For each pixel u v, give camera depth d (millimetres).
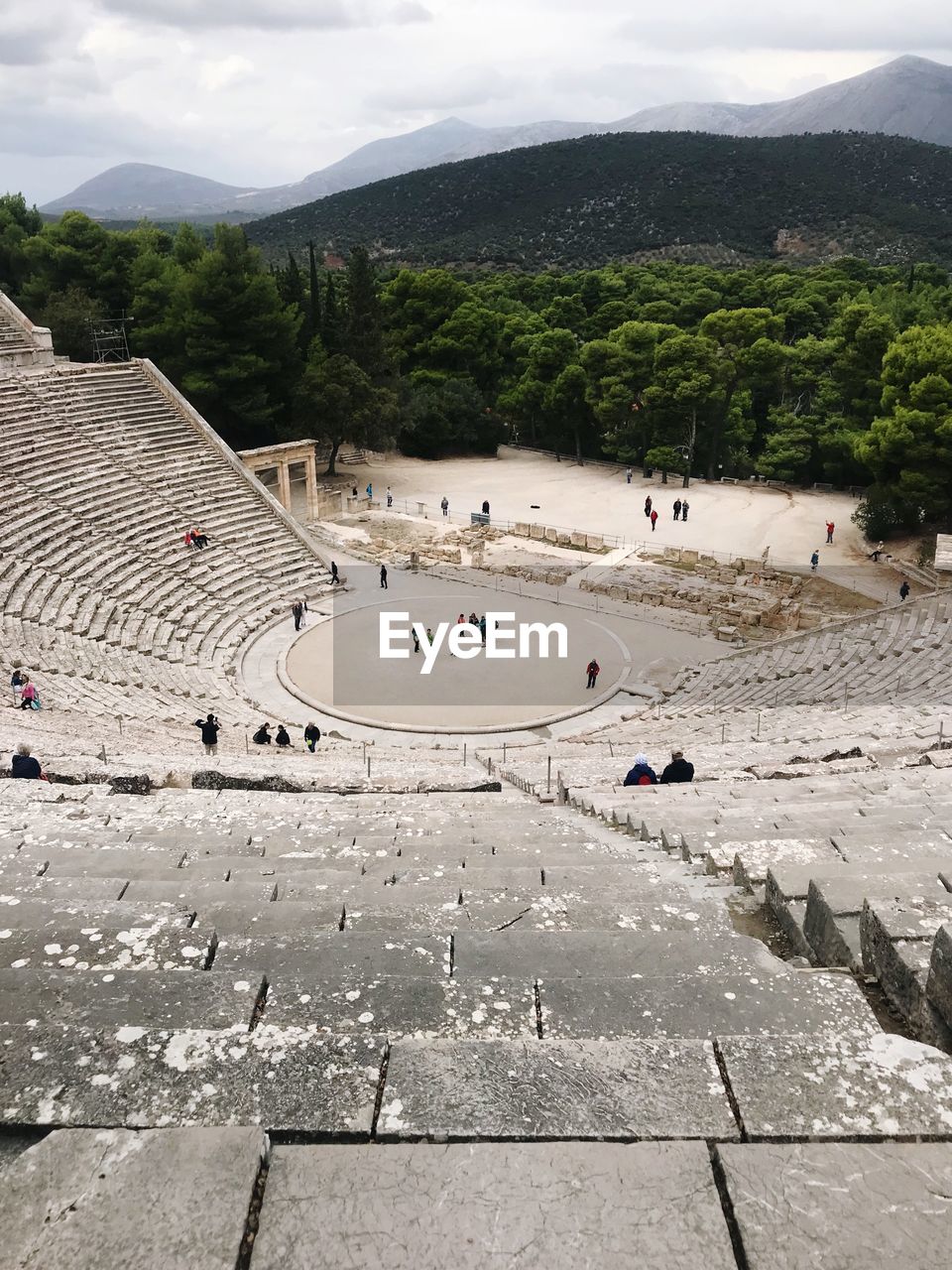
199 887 6773
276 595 39562
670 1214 2592
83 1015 3875
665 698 30656
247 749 22562
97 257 59406
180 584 36875
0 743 16219
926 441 45562
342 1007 4004
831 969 5293
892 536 49375
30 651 27219
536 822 10727
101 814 10688
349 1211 2600
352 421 59375
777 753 17875
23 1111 3127
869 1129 2988
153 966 4824
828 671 29016
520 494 62469
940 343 46875
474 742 27266
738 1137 2980
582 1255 2475
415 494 62125
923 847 7383
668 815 10578
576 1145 2840
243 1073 3293
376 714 29234
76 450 41562
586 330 88000
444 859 8633
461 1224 2562
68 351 55969
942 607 31766
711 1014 3904
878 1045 3381
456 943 5078
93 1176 2682
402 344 80438
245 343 55812
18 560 32812
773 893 6898
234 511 43812
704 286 96562
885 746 16625
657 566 46156
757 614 37938
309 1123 3062
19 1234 2508
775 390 72062
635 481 66688
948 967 4324
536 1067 3311
